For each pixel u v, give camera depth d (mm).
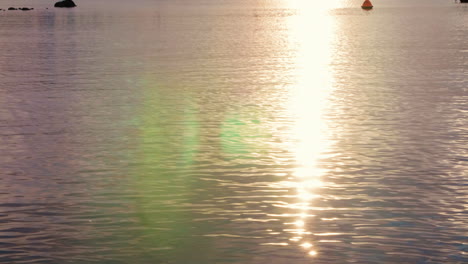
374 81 23359
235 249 8234
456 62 29156
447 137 14516
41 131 15336
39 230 8906
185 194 10461
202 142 14172
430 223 9125
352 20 71375
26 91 21344
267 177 11438
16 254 8125
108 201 10125
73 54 34125
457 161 12523
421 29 54750
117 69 27438
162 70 27109
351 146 13750
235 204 9953
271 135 14828
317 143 14016
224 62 30250
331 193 10508
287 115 17156
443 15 78625
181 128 15656
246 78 24500
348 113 17344
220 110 17953
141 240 8539
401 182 11125
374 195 10406
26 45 40031
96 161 12594
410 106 18250
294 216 9406
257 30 55562
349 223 9125
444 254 8070
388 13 86562
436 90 21047
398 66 28000
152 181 11211
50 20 70938
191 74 25734
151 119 16750
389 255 8047
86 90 21562
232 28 58312
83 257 8023
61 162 12539
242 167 12102
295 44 40719
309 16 81375
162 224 9109
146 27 59375
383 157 12828
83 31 53625
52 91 21344
